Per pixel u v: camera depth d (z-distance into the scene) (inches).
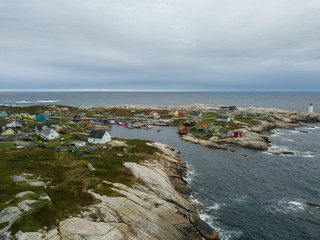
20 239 823.7
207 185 1967.3
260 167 2440.9
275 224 1402.6
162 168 2129.7
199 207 1592.0
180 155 2913.4
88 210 1101.7
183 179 2082.9
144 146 2824.8
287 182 2026.3
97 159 2007.9
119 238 978.7
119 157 2164.1
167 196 1547.7
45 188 1280.8
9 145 2568.9
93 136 2950.3
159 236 1100.5
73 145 2694.4
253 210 1561.3
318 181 2036.2
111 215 1114.1
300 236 1290.6
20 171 1504.7
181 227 1233.4
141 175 1750.7
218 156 2878.9
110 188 1389.0
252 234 1310.3
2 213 954.1
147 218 1183.6
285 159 2728.8
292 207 1596.9
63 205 1110.4
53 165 1721.2
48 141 2915.8
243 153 3019.2
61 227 933.2
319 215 1492.4
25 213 971.3
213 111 7258.9
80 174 1576.0
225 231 1333.7
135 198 1339.8
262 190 1868.8
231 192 1833.2
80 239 900.6
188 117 6338.6
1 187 1194.0
